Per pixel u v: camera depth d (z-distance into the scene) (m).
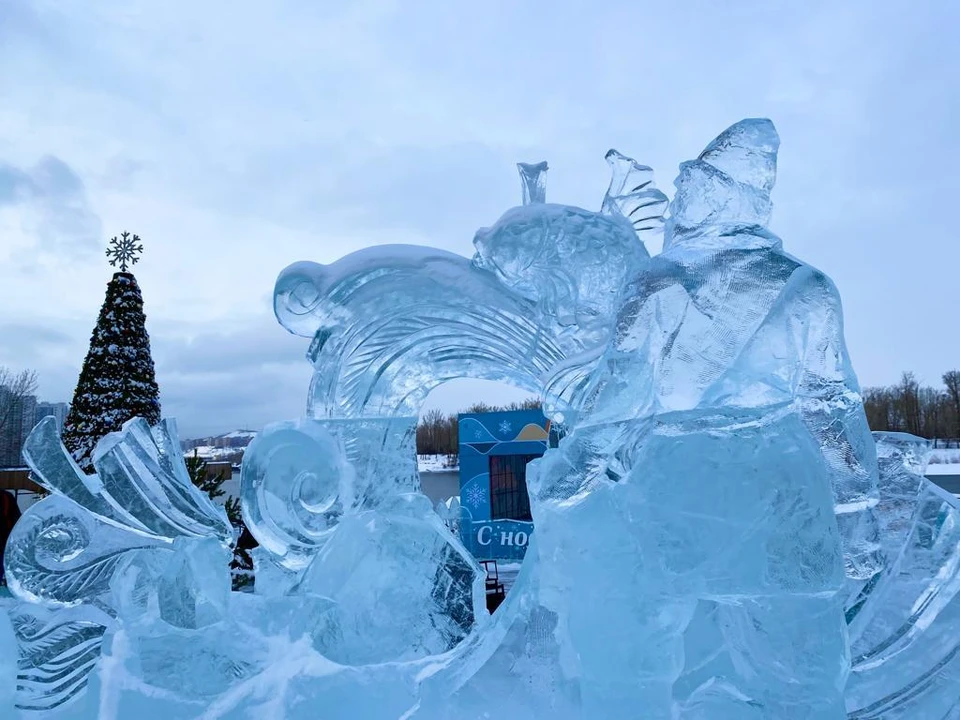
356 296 2.50
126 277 10.15
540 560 1.81
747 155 1.91
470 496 10.40
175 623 2.14
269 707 1.94
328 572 2.16
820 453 1.72
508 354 2.51
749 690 1.62
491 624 1.97
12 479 13.46
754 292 1.80
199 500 2.50
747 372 1.71
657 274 1.83
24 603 2.28
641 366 1.83
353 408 2.54
